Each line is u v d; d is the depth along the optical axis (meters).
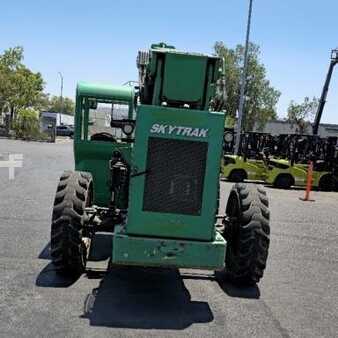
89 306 5.39
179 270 6.89
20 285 5.91
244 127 56.16
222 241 5.55
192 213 5.52
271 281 6.74
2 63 49.41
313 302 6.02
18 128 44.62
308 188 16.42
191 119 5.48
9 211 10.38
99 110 7.89
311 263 7.88
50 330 4.73
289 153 20.66
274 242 9.24
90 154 7.91
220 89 6.51
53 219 6.05
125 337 4.68
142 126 5.46
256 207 6.17
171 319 5.20
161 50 5.90
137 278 6.45
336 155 20.41
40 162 22.31
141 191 5.49
